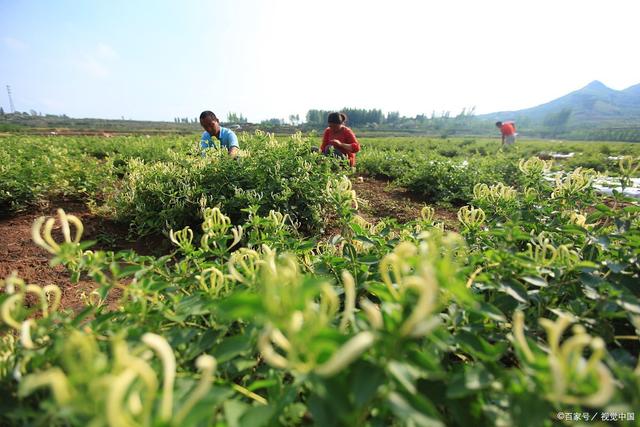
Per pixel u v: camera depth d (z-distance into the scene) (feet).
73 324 3.82
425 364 2.90
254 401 3.81
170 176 15.23
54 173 19.77
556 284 4.98
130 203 14.62
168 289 4.88
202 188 14.67
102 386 2.15
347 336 2.65
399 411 2.45
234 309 2.52
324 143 21.88
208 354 4.27
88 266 4.21
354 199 6.98
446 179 23.63
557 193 7.97
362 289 5.64
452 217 18.88
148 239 14.10
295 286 2.73
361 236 6.39
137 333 3.87
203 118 19.06
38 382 2.06
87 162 28.14
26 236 13.78
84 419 2.39
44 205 17.07
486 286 4.80
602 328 4.43
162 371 3.50
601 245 5.82
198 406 2.63
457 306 4.20
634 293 5.18
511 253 4.80
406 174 26.00
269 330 2.38
